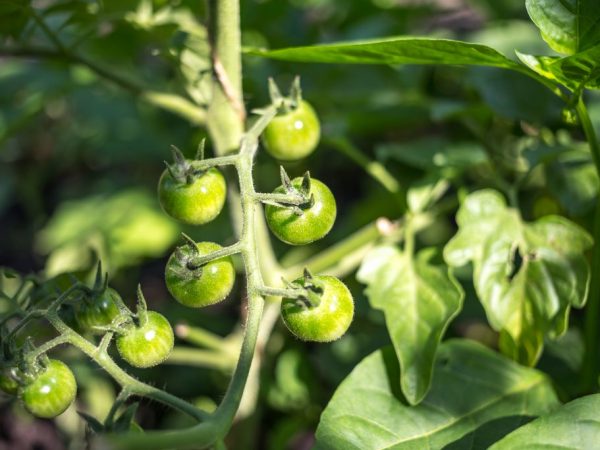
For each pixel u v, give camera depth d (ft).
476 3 1.84
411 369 1.07
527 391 1.09
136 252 1.91
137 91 1.27
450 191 1.72
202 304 0.97
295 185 0.99
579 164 1.29
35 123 2.40
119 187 2.35
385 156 1.37
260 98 1.50
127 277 2.08
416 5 1.91
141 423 1.80
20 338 1.11
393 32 1.75
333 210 0.99
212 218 1.03
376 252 1.21
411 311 1.14
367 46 1.04
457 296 1.13
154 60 1.93
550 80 1.05
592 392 1.20
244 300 1.36
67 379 0.95
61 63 1.43
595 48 0.98
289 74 1.64
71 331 0.93
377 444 1.02
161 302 2.02
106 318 0.99
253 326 0.90
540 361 1.41
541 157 1.24
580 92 1.04
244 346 0.89
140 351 0.94
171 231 1.93
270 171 1.74
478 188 1.35
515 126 1.40
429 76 1.63
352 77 1.64
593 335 1.19
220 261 0.97
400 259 1.20
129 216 1.98
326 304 0.94
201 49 1.23
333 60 1.13
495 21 1.77
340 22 1.89
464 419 1.05
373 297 1.17
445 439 1.03
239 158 0.99
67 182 2.55
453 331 1.55
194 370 1.77
